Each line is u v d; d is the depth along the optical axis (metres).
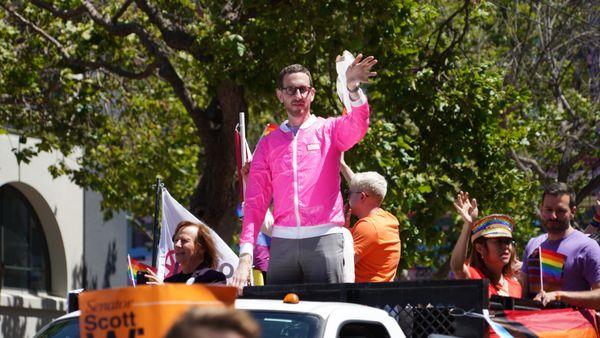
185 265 13.89
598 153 40.72
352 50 27.83
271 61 28.00
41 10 33.62
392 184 28.33
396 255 13.83
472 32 41.06
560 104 45.00
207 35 28.52
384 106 30.34
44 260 44.34
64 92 35.66
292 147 12.34
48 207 43.62
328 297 11.56
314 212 12.21
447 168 30.58
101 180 39.25
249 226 12.39
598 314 13.21
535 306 12.82
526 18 40.22
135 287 8.66
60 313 43.81
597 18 42.22
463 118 30.25
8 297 40.53
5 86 33.97
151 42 30.58
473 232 15.00
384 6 27.66
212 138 30.19
